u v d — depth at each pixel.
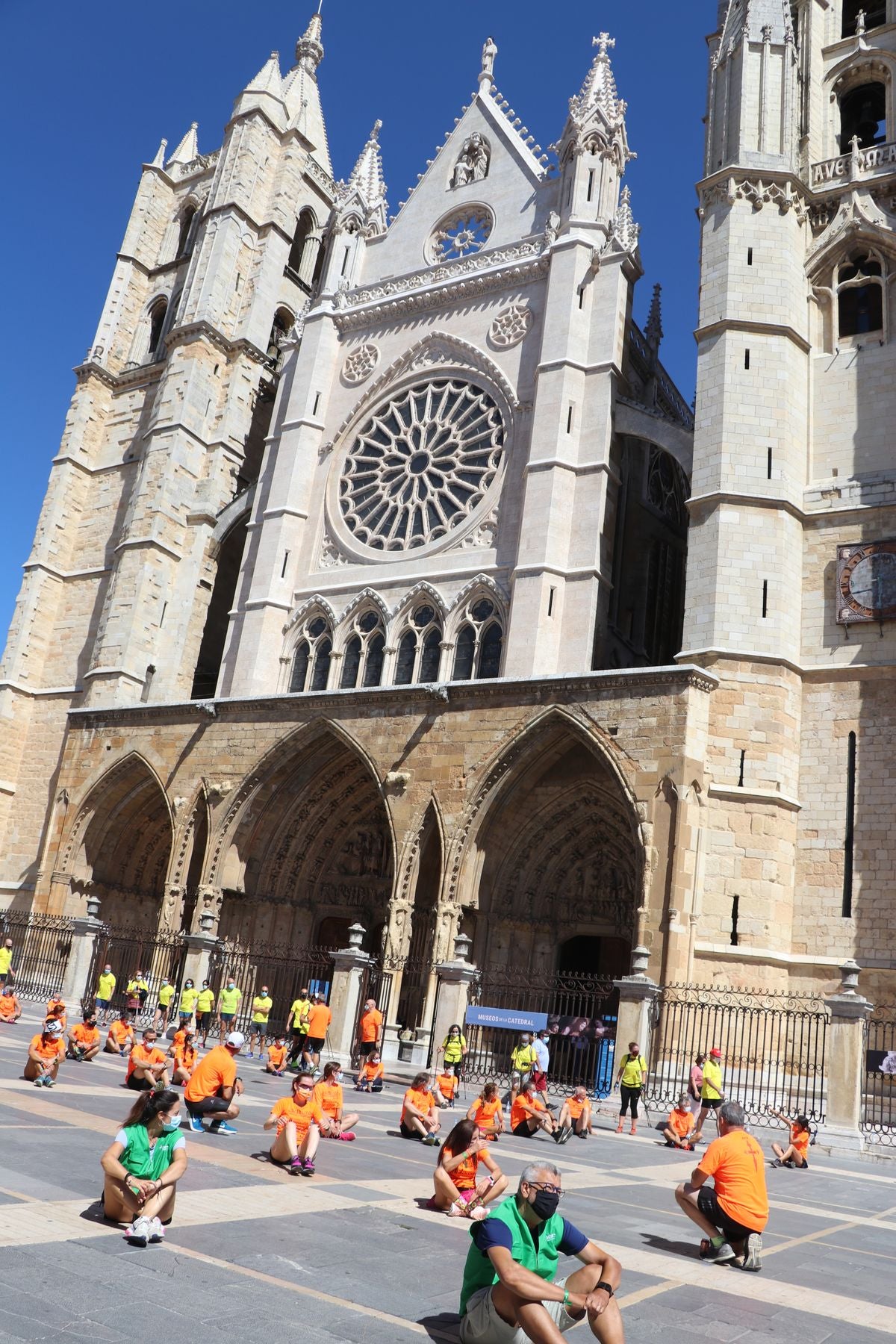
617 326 41.38
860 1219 14.43
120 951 42.62
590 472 39.47
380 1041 28.44
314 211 63.38
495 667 39.44
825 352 36.59
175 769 40.44
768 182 37.44
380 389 47.66
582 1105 21.55
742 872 29.83
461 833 32.59
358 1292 7.92
